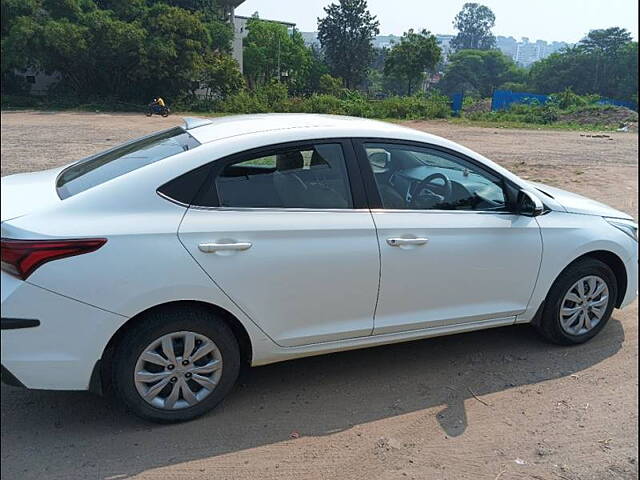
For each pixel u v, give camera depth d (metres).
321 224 3.08
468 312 3.57
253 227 2.93
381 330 3.36
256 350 3.10
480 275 3.53
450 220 3.42
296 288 3.05
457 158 3.56
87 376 2.75
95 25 36.31
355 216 3.18
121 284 2.68
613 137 23.73
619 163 14.25
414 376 3.61
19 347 2.61
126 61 37.50
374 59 81.38
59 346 2.66
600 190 10.25
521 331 4.30
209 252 2.82
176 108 38.16
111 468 2.68
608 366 3.79
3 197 2.98
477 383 3.54
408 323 3.41
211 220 2.88
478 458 2.84
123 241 2.70
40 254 2.57
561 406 3.31
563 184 10.83
